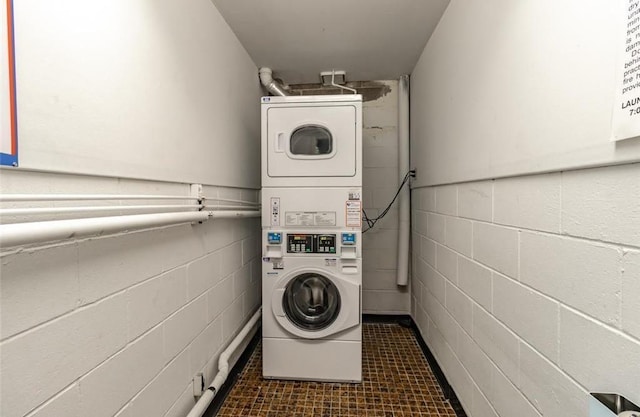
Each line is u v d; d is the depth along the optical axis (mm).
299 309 2188
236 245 2246
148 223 1091
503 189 1284
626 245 728
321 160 2082
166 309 1354
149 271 1235
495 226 1349
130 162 1129
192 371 1581
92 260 955
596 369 812
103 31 1007
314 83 3252
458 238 1787
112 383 1037
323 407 1844
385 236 3160
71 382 882
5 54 692
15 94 716
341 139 2070
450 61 1902
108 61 1026
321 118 2074
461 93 1718
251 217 2621
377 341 2713
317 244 2068
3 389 708
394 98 3152
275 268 2100
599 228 805
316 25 2168
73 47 890
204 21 1761
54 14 830
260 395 1963
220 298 1943
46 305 808
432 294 2314
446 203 2002
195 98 1640
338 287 2039
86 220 842
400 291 3150
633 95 677
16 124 720
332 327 2039
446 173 1972
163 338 1330
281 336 2104
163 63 1345
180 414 1466
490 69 1371
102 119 999
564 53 907
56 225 747
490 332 1395
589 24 812
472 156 1565
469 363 1626
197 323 1638
